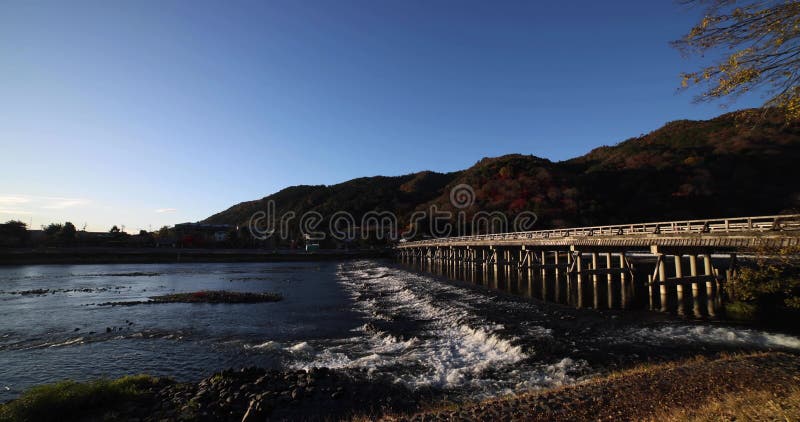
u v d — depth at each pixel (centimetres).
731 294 1911
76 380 1445
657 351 1399
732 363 1103
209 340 1972
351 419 1002
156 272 6544
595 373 1236
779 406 721
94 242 11112
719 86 656
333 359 1587
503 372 1312
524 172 10888
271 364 1559
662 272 2209
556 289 3130
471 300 2705
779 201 5894
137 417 1030
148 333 2145
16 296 3709
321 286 4450
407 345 1742
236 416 1049
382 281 4594
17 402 1013
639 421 764
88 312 2830
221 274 6197
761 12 574
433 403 1080
